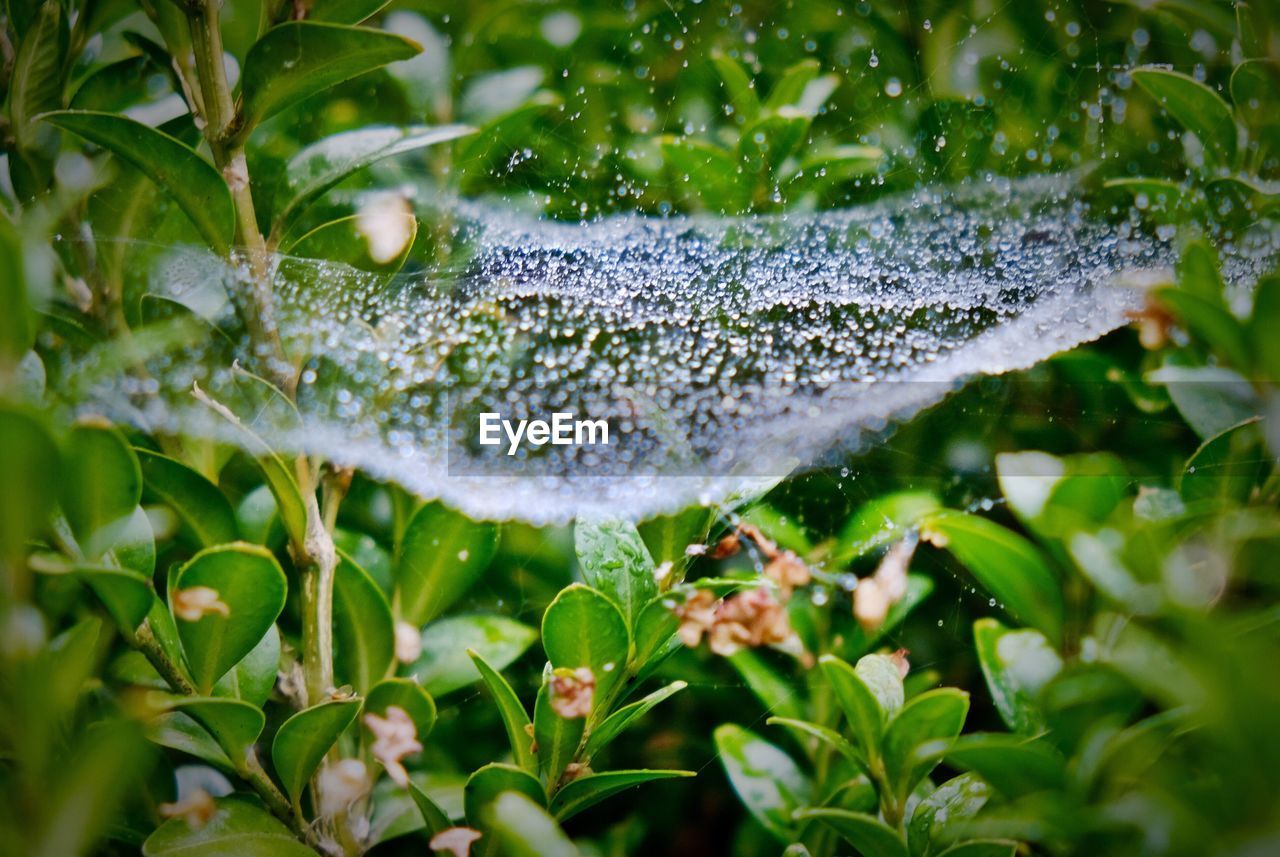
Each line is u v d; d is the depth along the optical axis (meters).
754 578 0.41
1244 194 0.45
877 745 0.38
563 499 0.43
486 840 0.38
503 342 0.45
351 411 0.42
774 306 0.48
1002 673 0.39
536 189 0.49
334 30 0.38
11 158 0.41
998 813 0.38
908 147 0.52
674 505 0.41
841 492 0.44
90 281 0.41
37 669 0.36
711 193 0.48
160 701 0.38
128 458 0.37
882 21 0.54
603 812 0.42
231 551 0.37
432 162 0.47
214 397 0.41
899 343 0.47
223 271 0.41
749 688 0.42
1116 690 0.37
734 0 0.55
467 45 0.50
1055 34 0.53
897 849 0.38
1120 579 0.38
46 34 0.41
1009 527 0.43
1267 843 0.36
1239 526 0.39
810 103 0.49
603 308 0.47
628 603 0.40
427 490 0.42
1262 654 0.36
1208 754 0.37
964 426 0.45
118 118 0.38
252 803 0.39
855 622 0.42
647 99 0.52
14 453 0.35
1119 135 0.51
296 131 0.47
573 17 0.51
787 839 0.40
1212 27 0.49
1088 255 0.49
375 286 0.43
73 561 0.37
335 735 0.38
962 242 0.50
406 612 0.41
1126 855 0.37
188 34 0.41
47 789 0.36
